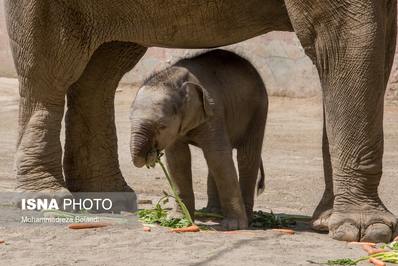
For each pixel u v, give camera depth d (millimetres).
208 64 10328
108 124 12039
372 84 9406
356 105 9453
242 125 10648
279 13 10438
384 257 8539
